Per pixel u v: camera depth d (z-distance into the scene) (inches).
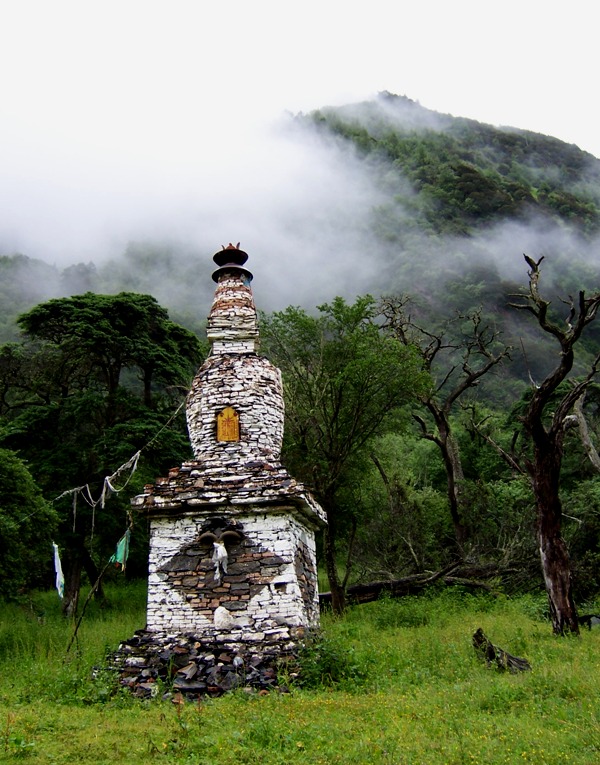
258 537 583.5
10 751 343.6
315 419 1165.7
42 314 1412.4
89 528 1309.1
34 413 1353.3
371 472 1368.1
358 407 1141.7
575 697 438.0
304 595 599.2
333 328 1221.1
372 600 1150.3
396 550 1307.8
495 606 991.6
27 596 1178.6
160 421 1368.1
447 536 1430.9
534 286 839.1
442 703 438.6
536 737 351.6
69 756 343.0
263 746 355.3
